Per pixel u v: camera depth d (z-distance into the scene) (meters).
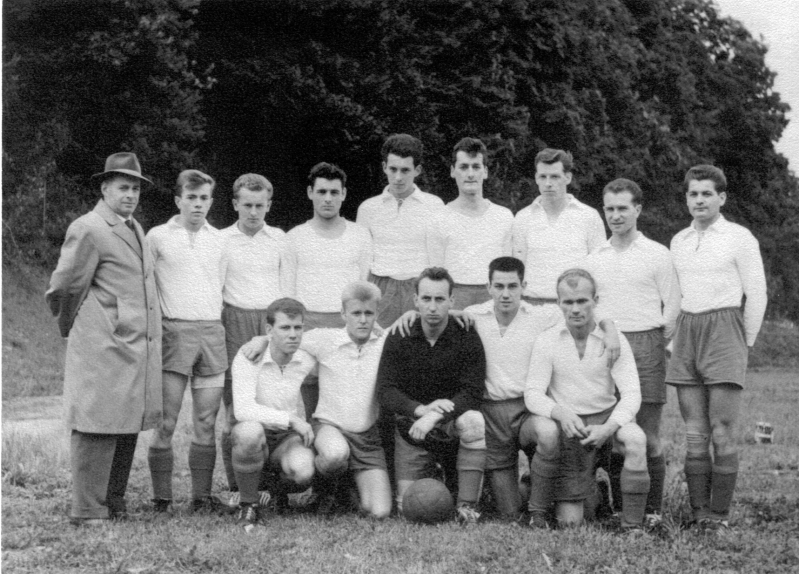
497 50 18.50
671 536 6.03
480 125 18.55
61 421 11.77
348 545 5.75
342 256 7.28
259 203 7.12
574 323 6.39
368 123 17.53
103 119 16.16
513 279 6.53
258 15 17.14
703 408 6.62
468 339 6.66
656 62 25.28
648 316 6.68
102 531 6.11
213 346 6.87
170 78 16.06
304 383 7.15
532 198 19.45
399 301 7.45
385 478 6.72
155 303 6.58
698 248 6.56
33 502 7.09
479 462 6.58
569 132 20.45
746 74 26.77
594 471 6.57
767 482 8.55
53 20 14.97
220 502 7.00
